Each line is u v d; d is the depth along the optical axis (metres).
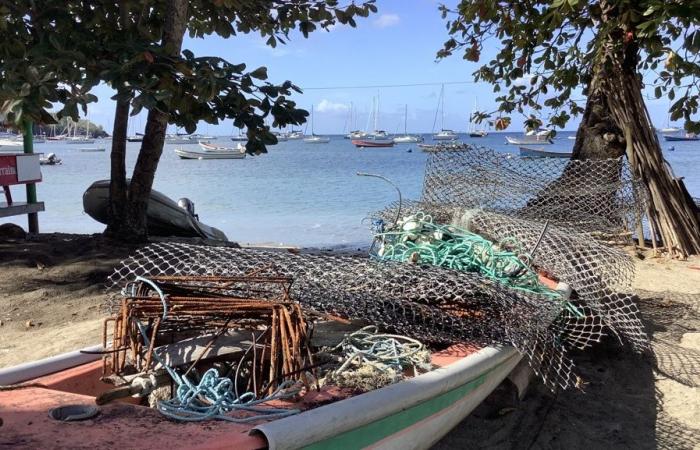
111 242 9.63
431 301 4.02
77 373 3.32
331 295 4.04
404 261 4.52
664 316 6.81
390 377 3.19
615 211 6.84
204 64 7.25
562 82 11.78
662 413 4.75
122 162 9.88
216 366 3.47
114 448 2.33
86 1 8.43
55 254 9.06
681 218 10.38
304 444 2.47
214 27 10.13
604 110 10.91
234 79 7.51
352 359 3.35
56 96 6.37
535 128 13.06
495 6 10.98
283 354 3.18
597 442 4.32
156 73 6.75
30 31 7.77
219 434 2.47
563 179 6.85
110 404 2.81
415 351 3.53
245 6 9.72
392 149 76.44
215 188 25.61
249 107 7.70
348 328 4.18
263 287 4.07
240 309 3.45
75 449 2.32
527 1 11.05
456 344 3.86
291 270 4.25
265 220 17.05
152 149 9.73
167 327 3.61
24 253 8.97
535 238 5.40
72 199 21.55
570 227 6.21
